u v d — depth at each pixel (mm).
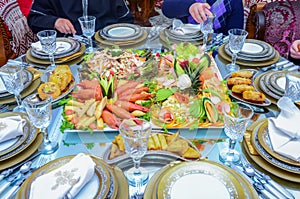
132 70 1173
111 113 990
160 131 932
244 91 1088
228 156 846
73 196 676
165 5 1983
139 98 1045
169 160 829
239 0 1951
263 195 726
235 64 1346
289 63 1352
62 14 2021
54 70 1235
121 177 755
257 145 861
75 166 723
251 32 2074
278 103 940
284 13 1946
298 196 733
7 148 851
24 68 1296
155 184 732
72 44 1502
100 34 1617
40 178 700
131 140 727
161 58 1261
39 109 843
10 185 758
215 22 1933
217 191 708
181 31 1608
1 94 1118
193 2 1883
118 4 2084
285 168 784
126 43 1518
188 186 717
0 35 1872
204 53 1269
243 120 792
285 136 865
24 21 2492
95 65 1226
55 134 947
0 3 2275
